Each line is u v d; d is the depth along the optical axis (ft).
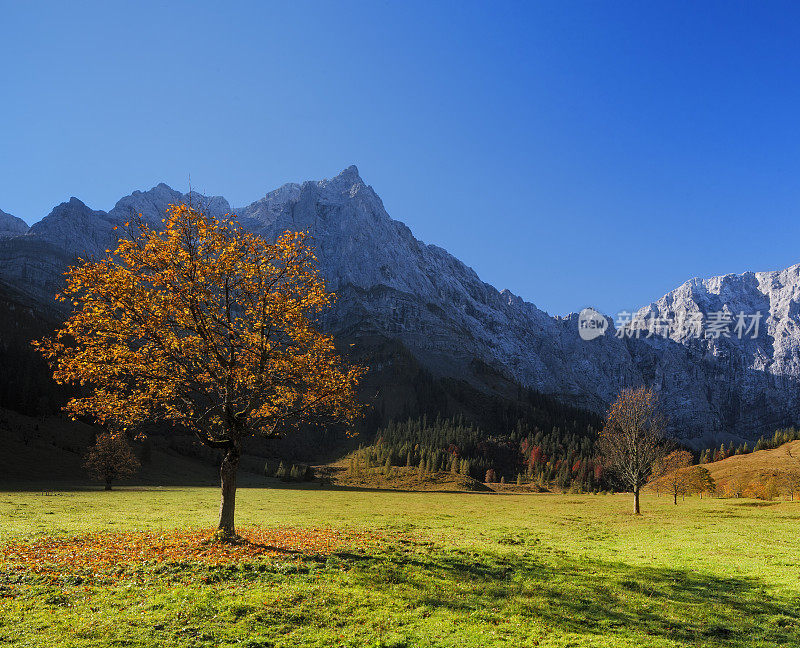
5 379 640.58
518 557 88.69
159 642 46.34
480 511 222.89
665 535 130.82
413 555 85.76
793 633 53.88
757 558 93.09
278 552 79.82
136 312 82.43
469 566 79.15
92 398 84.07
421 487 553.23
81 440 590.14
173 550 77.82
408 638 49.49
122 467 319.06
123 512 156.56
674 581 73.77
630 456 213.46
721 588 70.44
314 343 93.40
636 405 218.79
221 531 85.25
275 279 91.66
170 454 643.04
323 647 46.83
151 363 84.43
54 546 81.97
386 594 61.93
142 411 86.12
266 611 54.44
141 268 86.17
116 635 47.44
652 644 49.83
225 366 87.30
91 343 83.15
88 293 82.74
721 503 281.54
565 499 369.50
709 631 54.19
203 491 353.72
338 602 58.34
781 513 209.77
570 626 54.39
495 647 47.85
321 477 648.79
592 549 103.35
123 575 65.26
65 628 48.75
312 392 90.84
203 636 47.98
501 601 61.62
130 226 87.40
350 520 156.56
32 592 58.29
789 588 70.44
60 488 324.39
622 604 62.23
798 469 587.27
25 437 526.57
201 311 86.69
